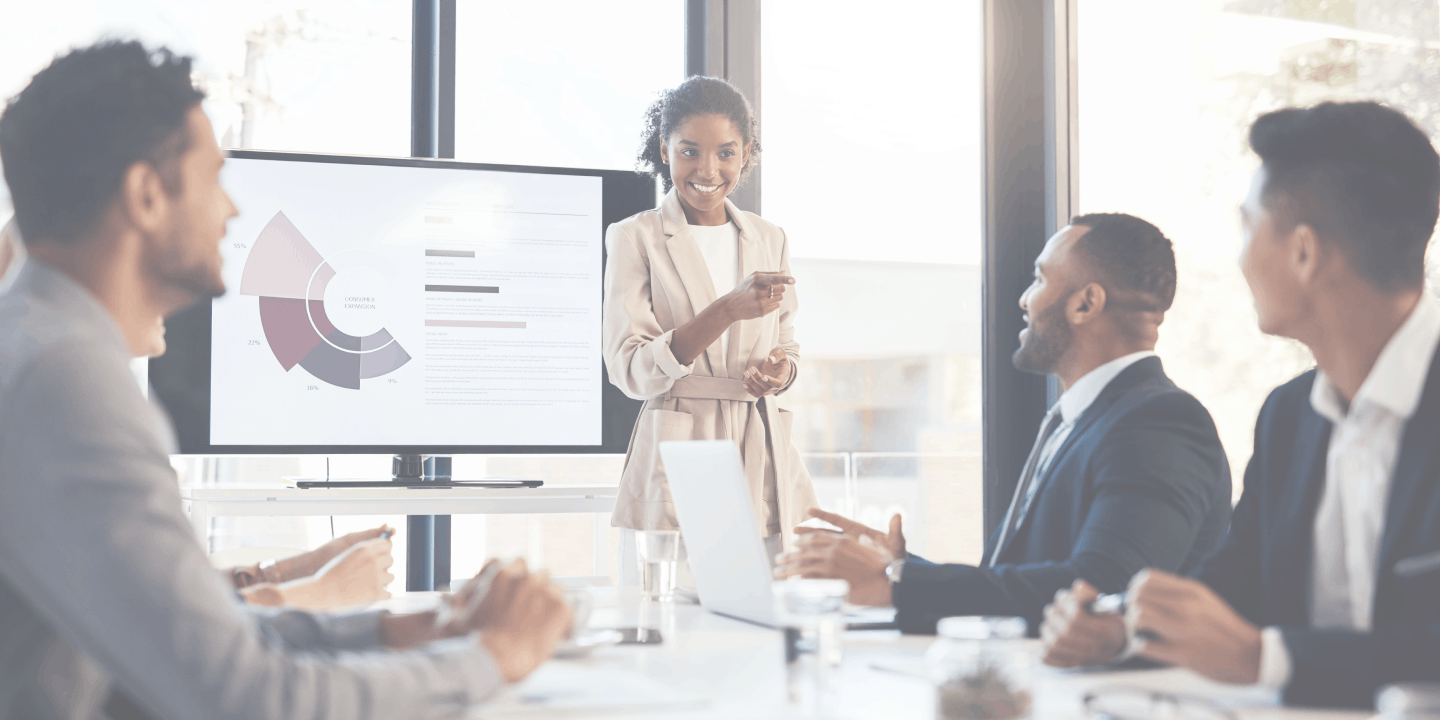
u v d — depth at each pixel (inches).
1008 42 143.4
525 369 122.9
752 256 107.7
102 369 34.3
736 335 102.2
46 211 36.8
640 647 50.5
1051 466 66.4
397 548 131.0
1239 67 137.8
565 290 124.1
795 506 104.8
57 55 38.0
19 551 32.5
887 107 142.1
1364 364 46.8
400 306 120.3
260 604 56.4
